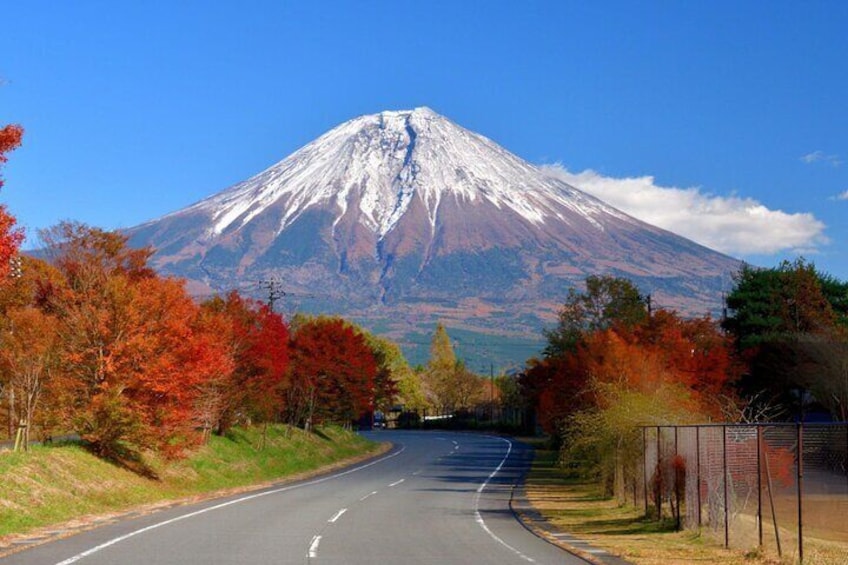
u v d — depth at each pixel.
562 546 20.30
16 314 29.38
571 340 61.28
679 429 27.59
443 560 17.41
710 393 41.16
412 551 18.73
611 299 63.53
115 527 22.27
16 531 21.06
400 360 146.25
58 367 31.36
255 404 48.72
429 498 34.62
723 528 21.94
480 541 20.98
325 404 66.81
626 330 48.12
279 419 66.56
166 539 19.80
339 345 67.56
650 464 27.92
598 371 39.56
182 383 33.03
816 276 66.69
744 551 19.30
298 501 31.86
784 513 26.50
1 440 34.09
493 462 61.53
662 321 47.38
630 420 29.73
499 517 27.66
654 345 44.22
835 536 22.77
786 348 56.19
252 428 55.53
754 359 57.91
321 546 19.17
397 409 147.25
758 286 65.44
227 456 44.88
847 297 68.44
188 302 34.72
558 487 40.97
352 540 20.48
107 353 32.09
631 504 30.88
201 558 16.84
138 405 32.12
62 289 32.34
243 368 47.41
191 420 38.72
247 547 18.67
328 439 70.12
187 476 37.31
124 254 36.97
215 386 42.38
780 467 26.56
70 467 28.81
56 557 16.72
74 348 31.58
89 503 26.72
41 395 31.05
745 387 58.12
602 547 20.30
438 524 24.94
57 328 30.89
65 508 24.91
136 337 31.50
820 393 51.59
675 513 24.72
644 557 18.53
